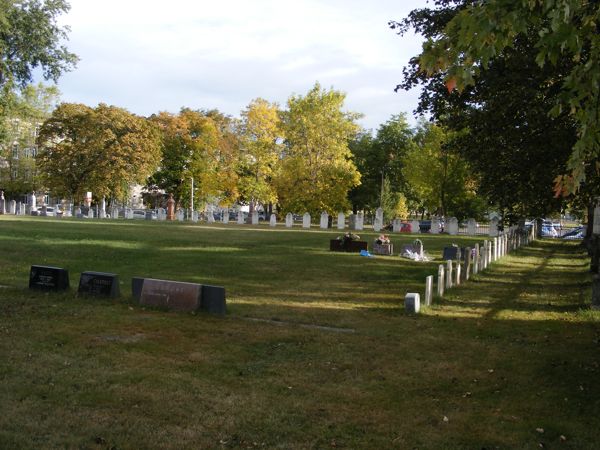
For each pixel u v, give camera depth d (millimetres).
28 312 10281
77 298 11797
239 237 31828
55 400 6090
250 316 10992
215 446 5184
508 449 5359
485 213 60500
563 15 4371
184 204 72250
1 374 6820
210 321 10305
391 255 24766
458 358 8508
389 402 6547
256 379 7172
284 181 54625
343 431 5656
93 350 8039
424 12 18516
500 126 15273
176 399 6312
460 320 11477
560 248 33781
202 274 16625
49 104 72562
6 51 36562
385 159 76438
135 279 11898
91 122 59094
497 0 4453
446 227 47812
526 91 13828
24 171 71625
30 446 4969
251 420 5824
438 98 18000
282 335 9516
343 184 53188
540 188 15789
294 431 5594
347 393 6793
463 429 5809
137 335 9031
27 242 23312
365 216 80562
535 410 6402
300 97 53688
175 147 69688
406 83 18672
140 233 31469
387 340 9492
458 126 17719
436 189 56344
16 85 38750
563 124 13625
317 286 15414
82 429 5391
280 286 15156
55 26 38500
